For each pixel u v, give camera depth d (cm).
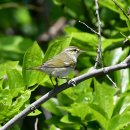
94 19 1522
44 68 1088
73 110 1150
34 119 1634
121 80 1277
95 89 1184
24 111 1002
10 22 2134
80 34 1274
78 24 1523
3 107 1038
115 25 1473
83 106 1142
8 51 1590
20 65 1579
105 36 1476
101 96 1176
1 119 1057
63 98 1247
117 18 1472
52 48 1113
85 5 1517
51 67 1107
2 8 2027
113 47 1362
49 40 1881
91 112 1146
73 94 1217
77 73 1427
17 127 1077
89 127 1197
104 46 1316
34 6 1955
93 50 1370
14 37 1612
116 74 1290
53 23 1944
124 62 1031
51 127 1209
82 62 1404
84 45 1373
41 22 2053
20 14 2152
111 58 1339
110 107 1160
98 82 1233
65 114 1239
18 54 1590
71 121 1181
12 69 1109
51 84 1180
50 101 1246
